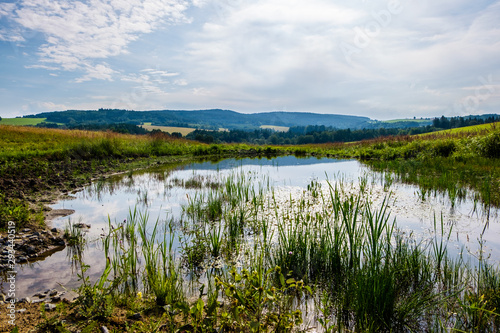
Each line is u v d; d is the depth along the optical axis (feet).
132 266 13.41
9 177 29.86
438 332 9.73
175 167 50.83
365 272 12.32
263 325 8.82
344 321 10.37
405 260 13.43
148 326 9.02
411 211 23.30
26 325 8.71
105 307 9.55
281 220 20.98
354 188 32.42
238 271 13.80
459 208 24.02
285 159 69.67
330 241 15.58
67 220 20.90
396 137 89.20
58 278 12.78
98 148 55.21
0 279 12.57
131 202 26.30
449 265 14.01
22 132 77.66
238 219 21.12
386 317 10.22
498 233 18.51
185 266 14.44
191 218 21.80
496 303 10.41
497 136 46.29
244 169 48.85
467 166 39.32
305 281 12.89
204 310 10.23
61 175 35.86
